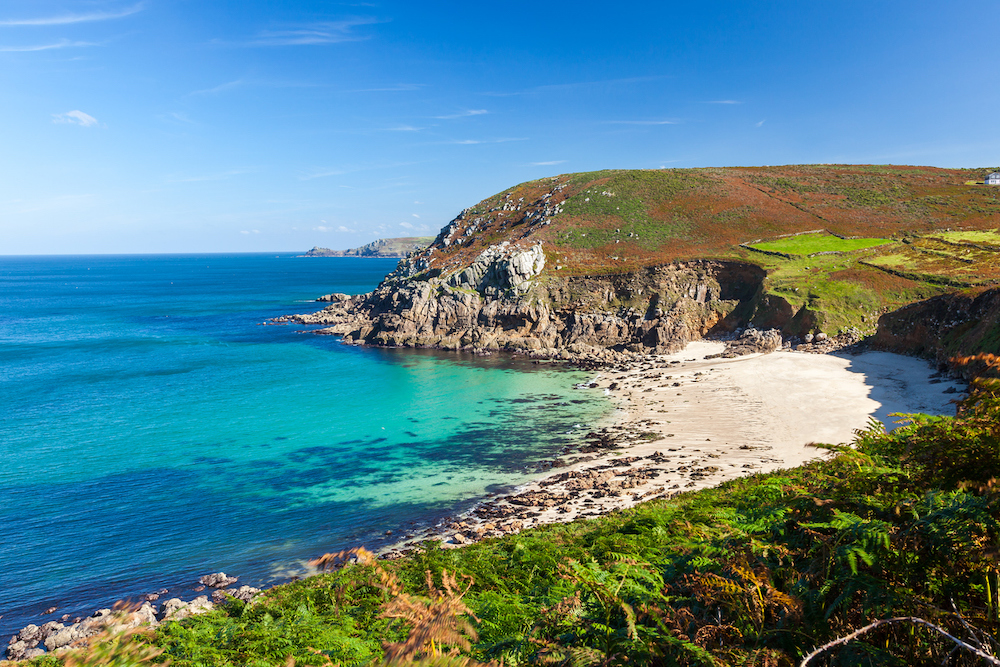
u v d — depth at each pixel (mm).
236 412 52500
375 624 8828
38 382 65188
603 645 5000
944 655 4094
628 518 17156
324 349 85875
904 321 60938
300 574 25891
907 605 4363
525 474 36844
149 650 6129
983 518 4480
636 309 83688
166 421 50062
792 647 4676
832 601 4840
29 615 23703
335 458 40875
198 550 28422
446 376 66312
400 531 29656
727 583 5074
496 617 6820
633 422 46500
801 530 5945
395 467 38875
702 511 12742
